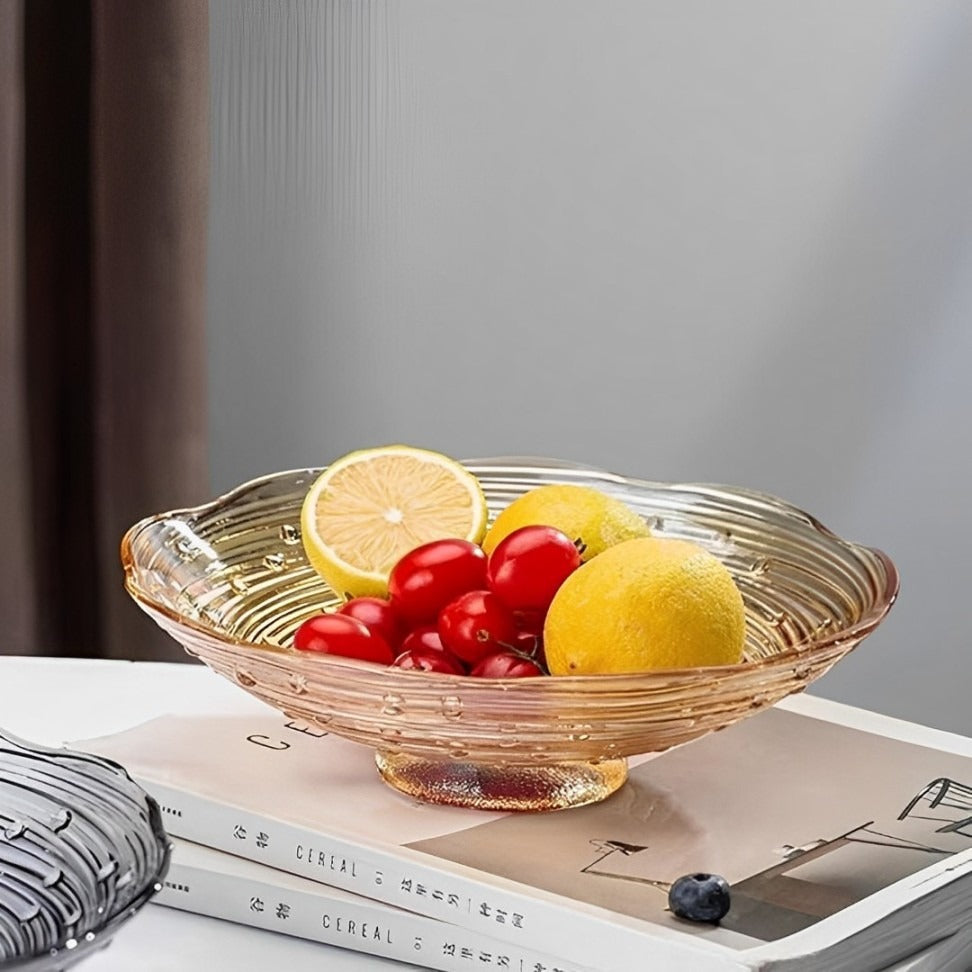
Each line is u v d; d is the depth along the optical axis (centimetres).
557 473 131
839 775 104
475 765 98
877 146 222
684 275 233
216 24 241
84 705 121
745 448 235
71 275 212
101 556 210
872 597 103
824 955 79
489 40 233
